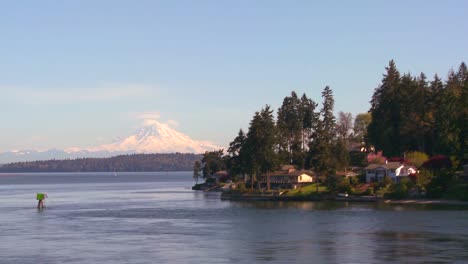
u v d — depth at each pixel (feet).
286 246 253.24
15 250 247.91
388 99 641.81
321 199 548.72
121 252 241.14
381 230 300.40
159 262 219.00
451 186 495.82
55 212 440.04
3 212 442.50
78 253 239.30
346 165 651.66
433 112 606.55
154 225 340.18
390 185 532.73
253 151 628.28
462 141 518.78
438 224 321.93
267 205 500.33
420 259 219.20
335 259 221.46
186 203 542.57
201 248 249.96
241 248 248.52
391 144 632.79
